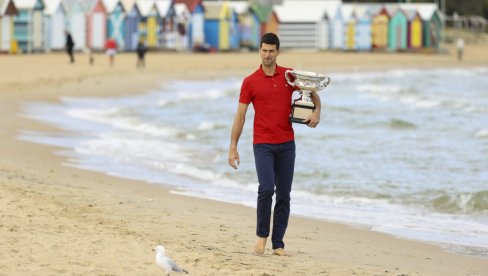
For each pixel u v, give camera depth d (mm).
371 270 19328
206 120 57188
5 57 110062
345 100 77750
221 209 27156
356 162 39781
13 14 119062
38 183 28281
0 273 16344
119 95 74750
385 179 35281
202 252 19375
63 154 38938
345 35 168500
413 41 170625
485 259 21734
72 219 21547
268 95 19344
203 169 36938
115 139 45625
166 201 27906
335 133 50719
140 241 19594
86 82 82375
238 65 118688
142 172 35406
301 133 50094
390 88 91875
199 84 91938
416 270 19953
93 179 32156
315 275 17969
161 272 16844
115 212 24281
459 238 24531
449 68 137000
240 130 19656
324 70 123062
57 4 128125
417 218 27844
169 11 142625
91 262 17406
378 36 170000
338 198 31406
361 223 26469
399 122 56406
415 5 175500
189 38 148500
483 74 123688
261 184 19547
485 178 35750
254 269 17906
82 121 54281
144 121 55594
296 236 23594
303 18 164625
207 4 154250
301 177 35594
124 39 136750
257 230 20078
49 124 51375
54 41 128500
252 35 159500
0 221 20375
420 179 35438
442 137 50156
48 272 16547
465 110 68312
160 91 81188
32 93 69750
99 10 132500
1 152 38031
